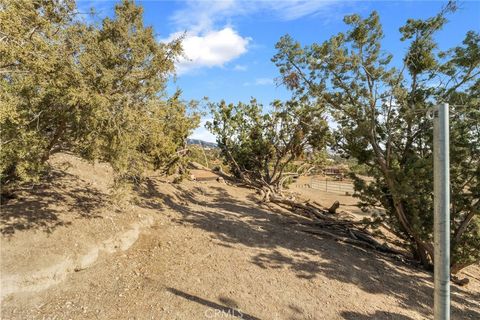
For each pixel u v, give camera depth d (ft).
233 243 24.27
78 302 15.49
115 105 16.63
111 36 17.63
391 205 27.94
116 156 17.21
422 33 25.75
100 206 23.50
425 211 25.29
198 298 16.67
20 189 21.75
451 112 23.86
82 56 15.85
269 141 50.55
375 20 24.13
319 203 53.26
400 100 25.58
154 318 14.84
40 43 14.40
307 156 55.93
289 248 25.11
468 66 24.22
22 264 15.79
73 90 14.90
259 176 53.57
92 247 18.69
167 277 18.35
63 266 16.70
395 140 27.81
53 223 19.34
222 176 55.01
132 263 19.39
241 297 17.28
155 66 17.81
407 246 29.32
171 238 23.17
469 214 24.81
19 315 14.15
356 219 43.01
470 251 24.98
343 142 29.86
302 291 18.76
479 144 24.09
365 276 22.24
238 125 52.75
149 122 18.35
